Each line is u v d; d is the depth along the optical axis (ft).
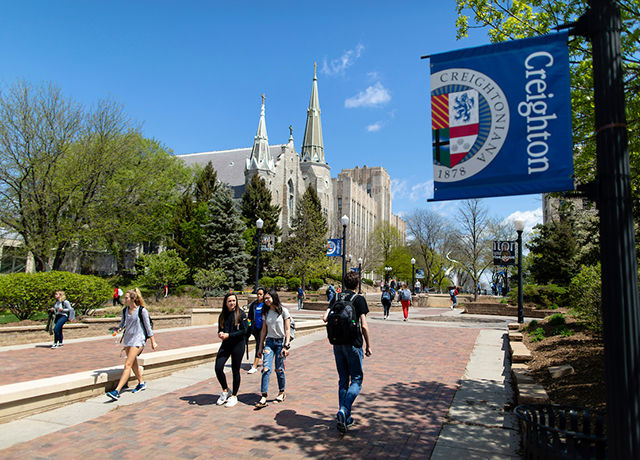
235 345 21.30
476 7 24.08
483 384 24.94
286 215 211.61
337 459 14.46
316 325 50.16
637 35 17.71
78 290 55.57
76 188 88.07
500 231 169.48
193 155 255.70
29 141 79.36
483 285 272.51
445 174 12.13
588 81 20.52
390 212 386.73
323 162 251.39
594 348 26.81
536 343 33.91
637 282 8.18
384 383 25.22
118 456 14.73
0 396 17.71
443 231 192.65
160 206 132.98
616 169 8.50
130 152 99.14
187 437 16.53
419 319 72.23
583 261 72.49
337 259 182.50
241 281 132.67
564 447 10.45
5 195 79.05
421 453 14.94
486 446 15.49
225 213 137.28
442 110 12.37
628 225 8.34
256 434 16.87
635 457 7.69
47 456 14.67
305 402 21.40
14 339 42.01
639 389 7.88
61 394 20.27
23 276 52.60
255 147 204.33
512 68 11.73
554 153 11.07
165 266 97.81
